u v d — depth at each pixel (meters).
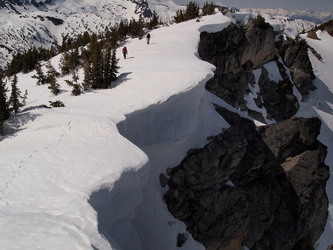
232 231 23.02
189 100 22.81
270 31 46.50
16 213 10.02
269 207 26.41
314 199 28.03
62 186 12.00
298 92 52.22
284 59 53.91
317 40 71.50
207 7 49.06
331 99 55.50
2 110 21.09
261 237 26.14
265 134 28.44
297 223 27.00
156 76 25.11
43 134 17.64
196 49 35.47
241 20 46.94
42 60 56.72
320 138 48.94
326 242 31.28
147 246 17.91
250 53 44.50
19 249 8.08
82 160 14.05
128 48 37.66
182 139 21.98
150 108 20.89
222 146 23.88
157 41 38.06
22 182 12.24
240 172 25.47
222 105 30.95
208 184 22.95
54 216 9.99
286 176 28.39
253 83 45.59
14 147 16.69
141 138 20.59
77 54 39.72
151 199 20.19
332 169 42.97
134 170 13.91
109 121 18.77
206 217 22.30
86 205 10.74
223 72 39.53
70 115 20.09
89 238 8.94
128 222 14.45
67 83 31.02
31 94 31.70
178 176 22.42
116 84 25.80
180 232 21.06
